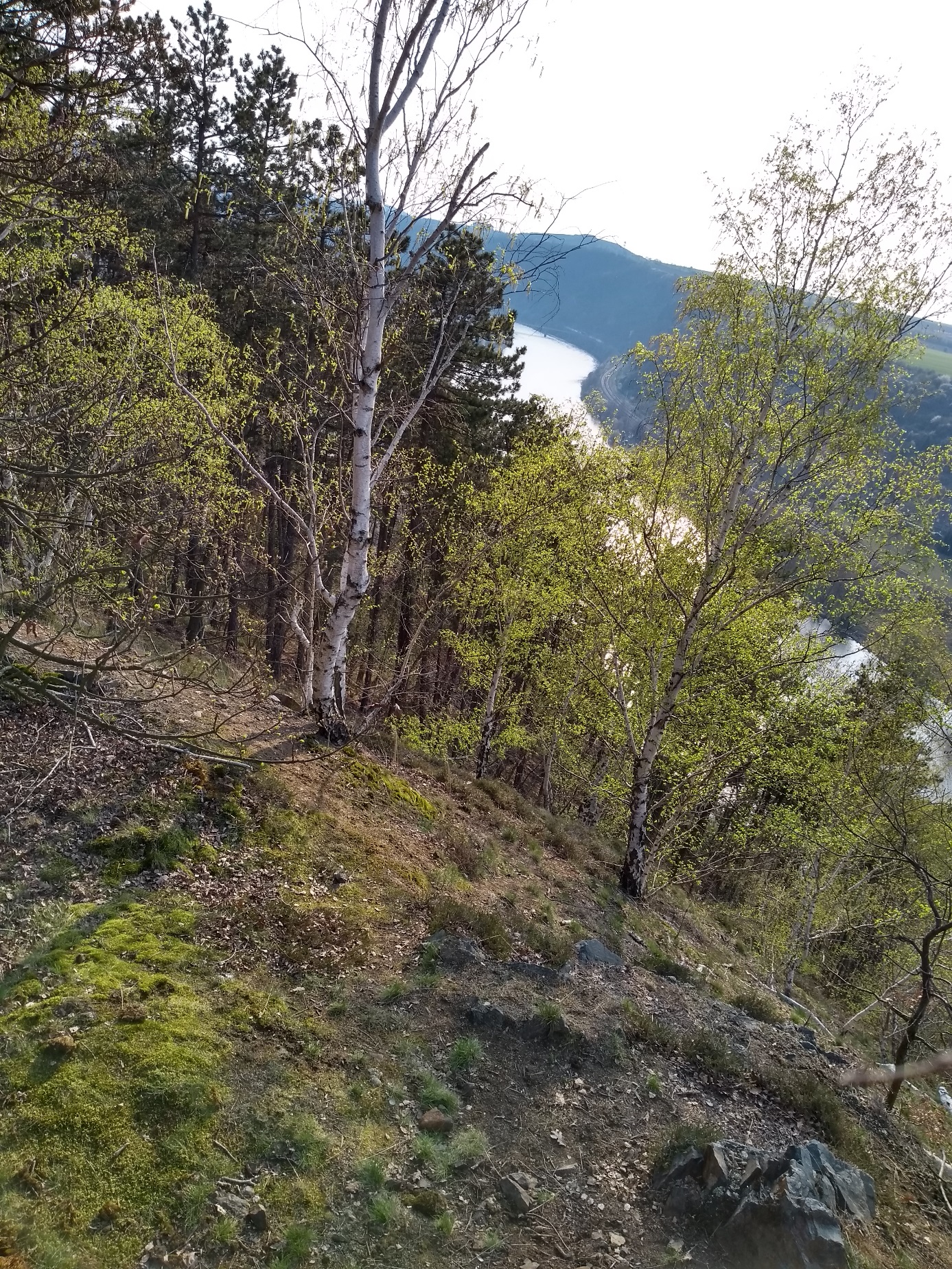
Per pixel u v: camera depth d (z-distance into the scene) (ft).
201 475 40.63
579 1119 17.90
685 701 43.57
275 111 63.52
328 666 31.86
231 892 21.13
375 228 26.61
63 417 19.56
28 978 16.31
